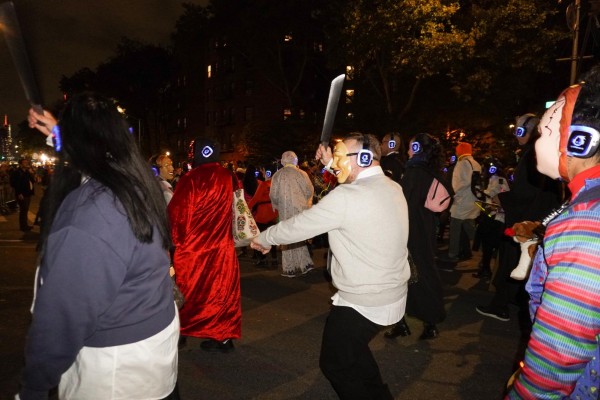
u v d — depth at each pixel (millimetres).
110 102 1718
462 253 8805
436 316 4531
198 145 4391
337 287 2766
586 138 1250
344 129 26844
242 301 6172
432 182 4430
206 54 48000
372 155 2738
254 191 10688
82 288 1504
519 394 1332
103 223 1540
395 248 2676
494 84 20875
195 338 4805
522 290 4988
